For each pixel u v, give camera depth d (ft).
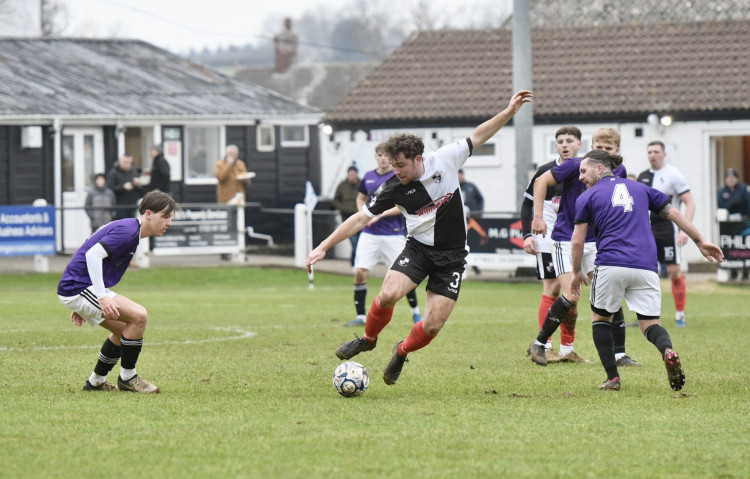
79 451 60.34
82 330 128.06
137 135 289.33
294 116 307.37
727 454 60.95
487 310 164.25
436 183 80.07
